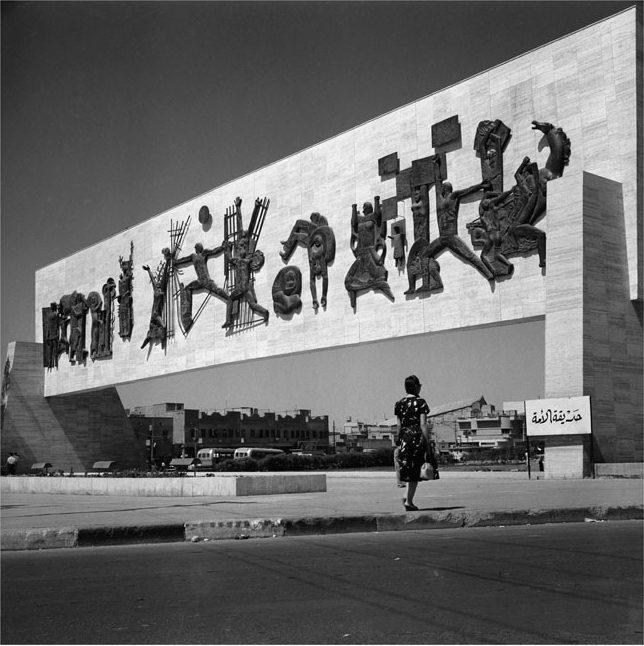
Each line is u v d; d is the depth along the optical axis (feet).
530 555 25.68
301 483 58.90
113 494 70.08
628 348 88.74
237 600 19.15
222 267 155.53
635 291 89.15
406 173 117.70
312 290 132.67
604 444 84.12
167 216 170.91
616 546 27.68
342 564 24.36
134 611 18.15
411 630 15.99
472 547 27.81
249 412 375.25
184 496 60.70
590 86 96.32
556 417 83.82
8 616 17.80
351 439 397.80
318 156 135.03
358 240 124.57
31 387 204.95
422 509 37.04
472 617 17.02
